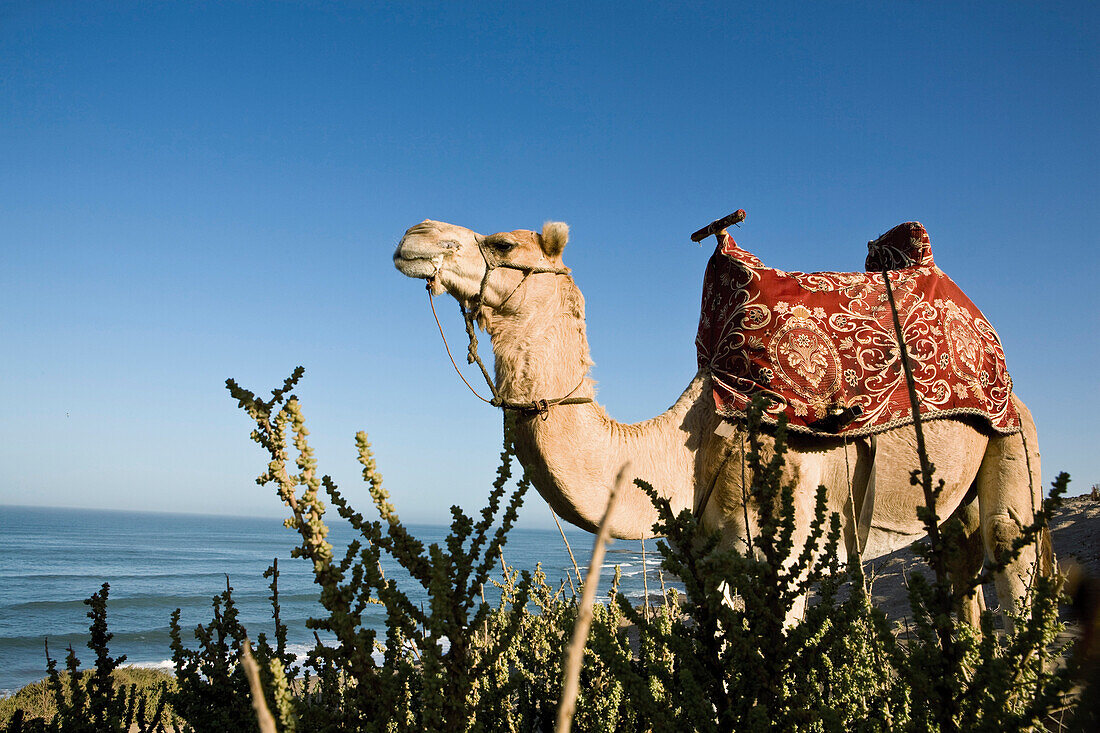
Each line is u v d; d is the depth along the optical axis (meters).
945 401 5.42
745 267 5.61
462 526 2.41
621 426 5.35
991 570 2.03
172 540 175.62
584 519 5.03
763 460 4.99
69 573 82.69
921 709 2.03
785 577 2.32
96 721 3.42
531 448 4.96
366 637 2.22
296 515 2.23
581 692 3.60
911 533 5.62
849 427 5.10
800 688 2.24
